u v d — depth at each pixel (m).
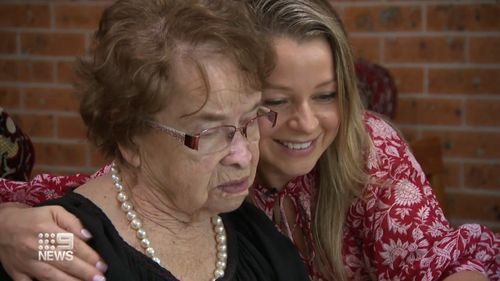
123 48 0.94
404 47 2.75
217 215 1.10
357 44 2.79
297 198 1.37
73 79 1.02
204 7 0.96
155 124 0.97
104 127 1.00
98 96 0.98
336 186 1.33
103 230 1.00
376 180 1.33
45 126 3.11
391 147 1.40
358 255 1.39
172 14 0.95
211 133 0.98
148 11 0.96
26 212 1.03
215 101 0.95
